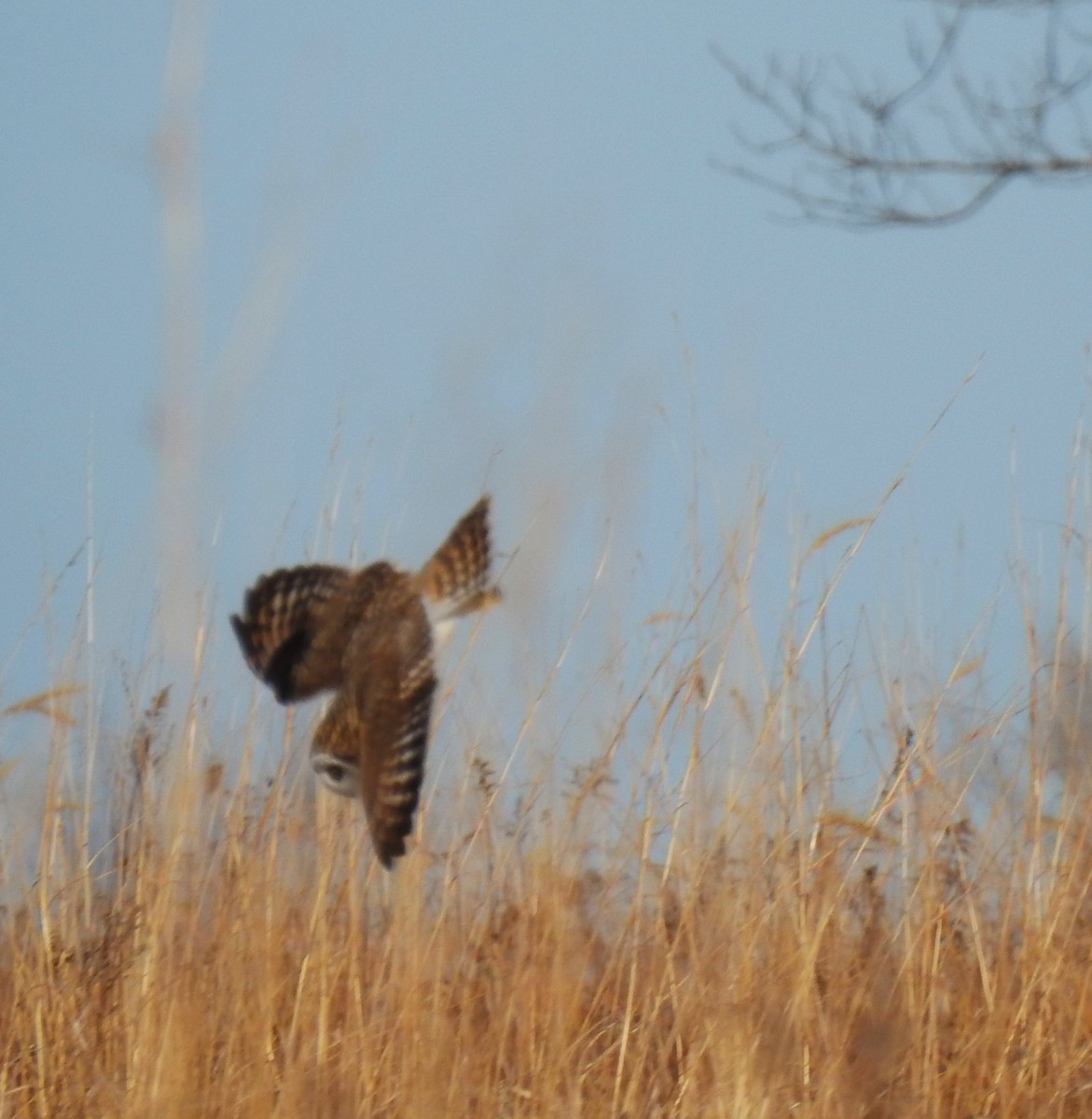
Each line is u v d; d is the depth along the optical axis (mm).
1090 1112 21969
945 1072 22531
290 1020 23609
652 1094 22016
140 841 22891
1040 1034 22250
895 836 24062
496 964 22984
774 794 23125
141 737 22781
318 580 17766
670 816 23141
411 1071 21609
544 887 23078
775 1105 20891
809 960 21719
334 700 16422
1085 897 23969
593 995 23969
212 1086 21766
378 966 23844
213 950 23047
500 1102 21969
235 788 23203
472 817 23516
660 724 22891
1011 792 23938
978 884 23922
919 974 23297
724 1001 21656
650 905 23828
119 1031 22672
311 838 24016
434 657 16188
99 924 23281
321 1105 21500
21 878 23281
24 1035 22719
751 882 22875
